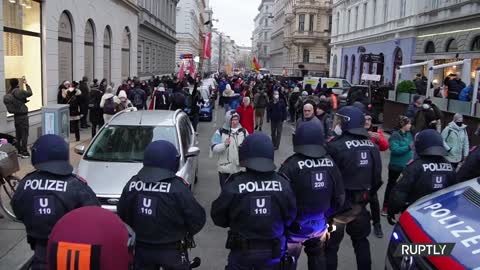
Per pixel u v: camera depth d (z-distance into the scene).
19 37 13.38
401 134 7.80
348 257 6.39
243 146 4.09
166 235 3.95
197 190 9.48
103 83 18.16
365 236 5.34
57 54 15.81
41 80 14.84
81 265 2.46
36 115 14.22
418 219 4.07
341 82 28.86
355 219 5.25
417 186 5.25
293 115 22.69
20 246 6.12
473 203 4.01
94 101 15.01
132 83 21.78
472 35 24.55
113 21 23.95
